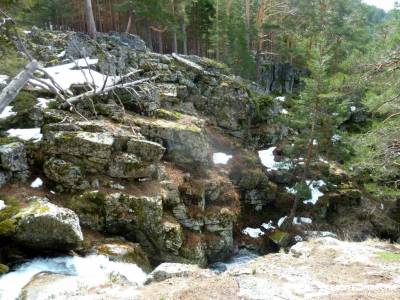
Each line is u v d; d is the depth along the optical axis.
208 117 27.86
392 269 10.49
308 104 23.91
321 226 25.45
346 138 23.50
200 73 28.89
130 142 16.83
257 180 25.09
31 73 7.89
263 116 30.27
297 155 26.41
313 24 39.00
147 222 15.66
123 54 26.05
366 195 27.72
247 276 10.31
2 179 13.88
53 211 11.93
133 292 9.12
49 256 12.30
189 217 18.44
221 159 24.77
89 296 8.95
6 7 16.97
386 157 17.05
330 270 10.65
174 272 10.44
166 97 24.03
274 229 24.61
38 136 15.98
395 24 19.17
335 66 35.72
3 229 11.44
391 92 15.80
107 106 19.23
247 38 39.56
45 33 26.75
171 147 20.22
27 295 9.39
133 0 33.72
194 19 43.09
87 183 15.15
